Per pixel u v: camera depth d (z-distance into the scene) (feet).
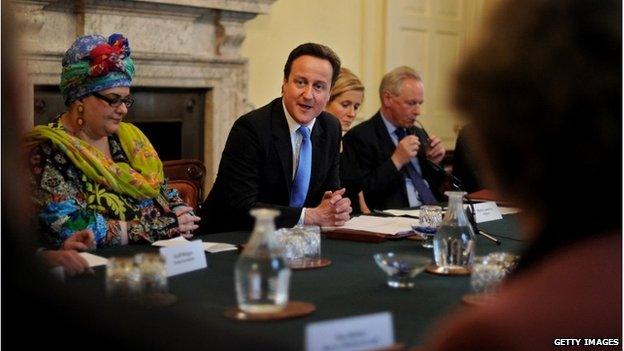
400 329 5.11
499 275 5.68
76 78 8.80
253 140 9.73
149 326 2.81
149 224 8.52
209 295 5.89
